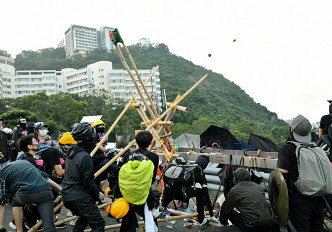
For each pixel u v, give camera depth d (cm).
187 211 541
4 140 685
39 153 430
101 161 506
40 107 6500
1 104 6925
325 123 482
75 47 19175
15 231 457
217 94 15588
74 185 337
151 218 345
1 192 351
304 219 315
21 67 15250
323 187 301
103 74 11788
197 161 452
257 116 14800
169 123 514
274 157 548
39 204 359
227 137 902
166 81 14700
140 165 336
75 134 349
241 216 407
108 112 7156
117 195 362
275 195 339
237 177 416
